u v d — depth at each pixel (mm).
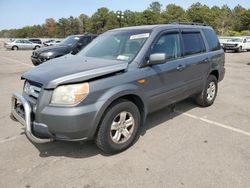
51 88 3150
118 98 3609
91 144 3990
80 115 3115
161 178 3113
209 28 5996
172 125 4766
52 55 10570
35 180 3096
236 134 4363
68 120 3078
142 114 4039
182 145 3959
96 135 3486
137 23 80938
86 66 3598
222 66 6184
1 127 4723
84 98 3158
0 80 9539
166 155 3656
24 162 3492
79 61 4004
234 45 25984
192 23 5684
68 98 3115
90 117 3203
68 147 3898
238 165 3375
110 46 4492
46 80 3236
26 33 126812
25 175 3193
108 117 3445
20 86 8422
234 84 8797
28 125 3250
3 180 3090
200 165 3383
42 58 10672
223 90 7805
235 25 85062
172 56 4551
